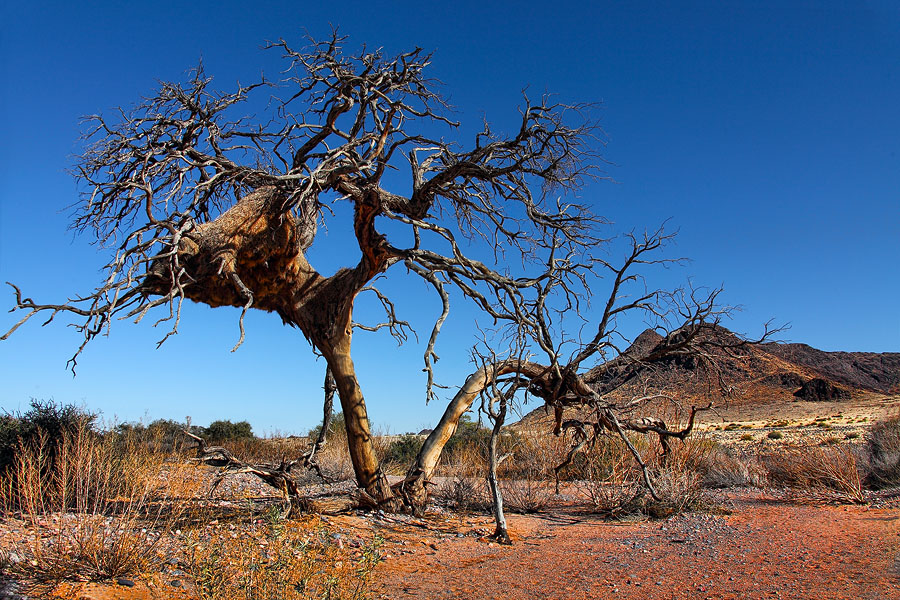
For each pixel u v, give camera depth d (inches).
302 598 203.9
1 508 346.3
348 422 464.4
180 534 309.1
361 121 443.5
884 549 301.4
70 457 353.7
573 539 394.6
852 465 544.1
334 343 466.0
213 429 1018.7
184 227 374.0
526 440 704.4
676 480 517.7
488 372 506.0
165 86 439.5
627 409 538.6
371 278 474.9
